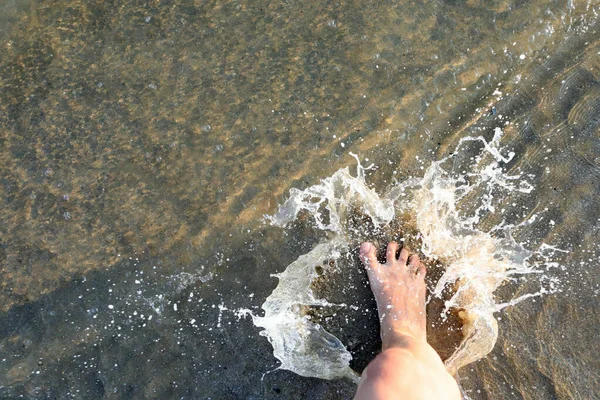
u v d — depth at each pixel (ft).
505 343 3.34
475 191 3.63
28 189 3.54
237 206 3.53
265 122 3.70
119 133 3.67
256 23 3.93
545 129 3.75
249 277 3.43
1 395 3.17
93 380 3.21
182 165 3.61
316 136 3.67
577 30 4.00
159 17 3.92
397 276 3.45
